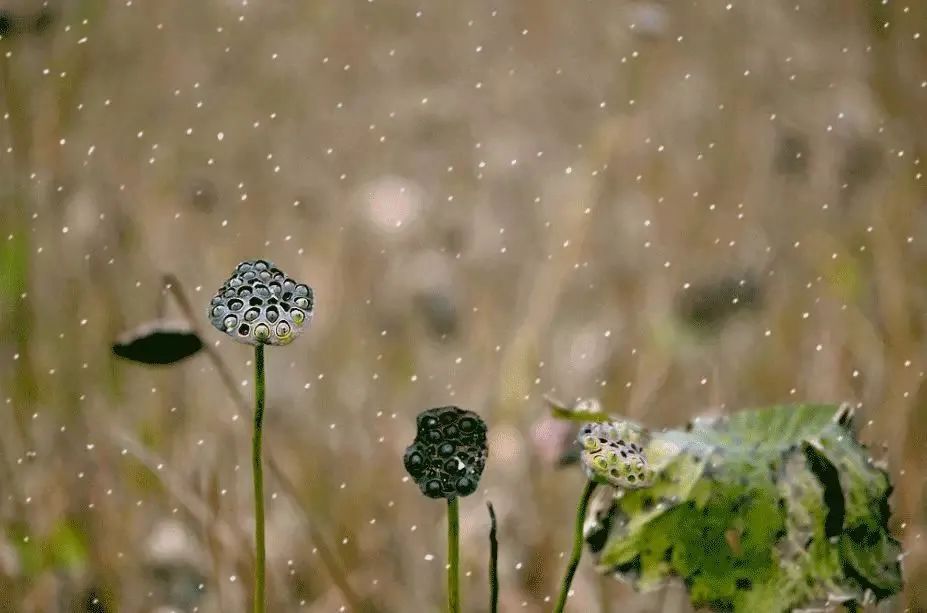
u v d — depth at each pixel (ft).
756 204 19.98
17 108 17.19
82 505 13.38
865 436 14.61
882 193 19.45
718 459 10.46
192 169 20.62
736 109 21.49
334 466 15.29
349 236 20.56
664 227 20.10
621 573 10.44
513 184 22.18
